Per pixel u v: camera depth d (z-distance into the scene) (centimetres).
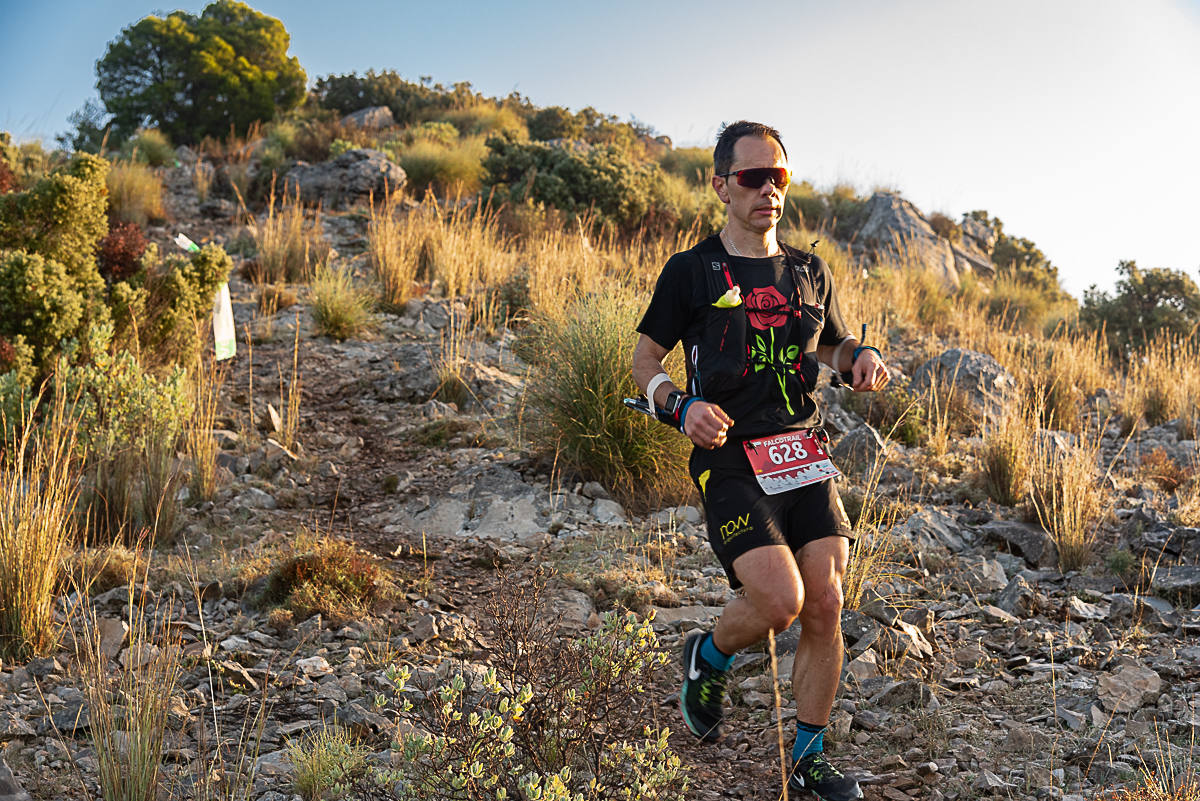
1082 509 568
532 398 685
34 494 421
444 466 665
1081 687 363
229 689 355
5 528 389
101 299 746
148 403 612
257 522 566
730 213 297
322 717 328
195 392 737
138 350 720
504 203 1583
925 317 1398
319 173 1752
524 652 288
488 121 2681
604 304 682
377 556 520
